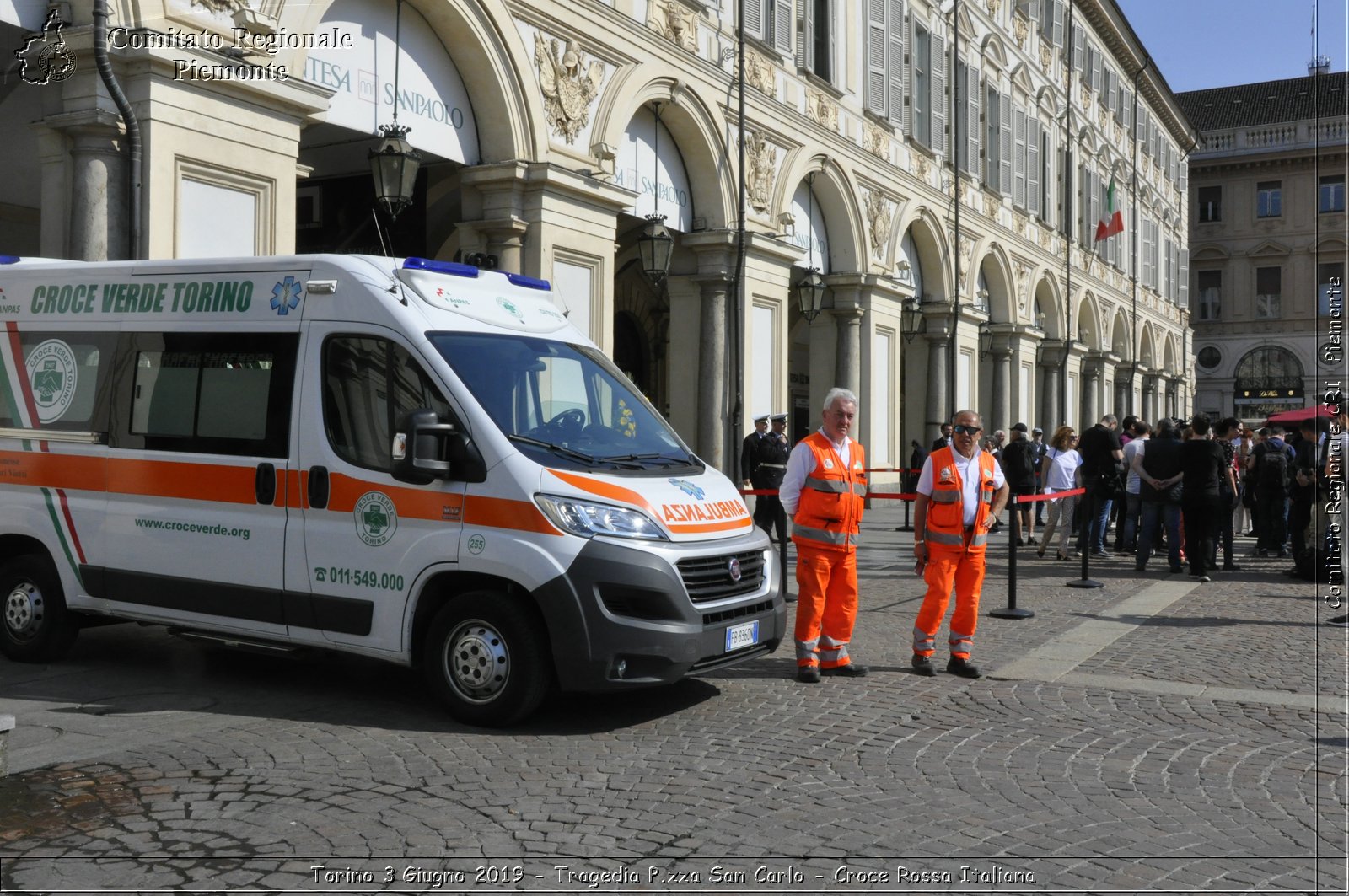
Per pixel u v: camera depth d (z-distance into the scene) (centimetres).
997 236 3191
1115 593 1284
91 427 786
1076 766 590
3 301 827
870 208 2434
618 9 1650
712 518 696
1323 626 1048
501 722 644
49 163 1030
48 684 750
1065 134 3825
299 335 715
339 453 691
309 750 595
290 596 703
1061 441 1659
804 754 604
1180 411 5581
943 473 812
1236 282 6031
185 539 742
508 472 645
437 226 1678
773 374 2078
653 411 774
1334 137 5709
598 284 1609
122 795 519
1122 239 4534
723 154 1916
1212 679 812
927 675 813
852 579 802
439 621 659
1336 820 510
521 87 1459
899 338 2559
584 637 624
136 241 1012
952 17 2853
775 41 2062
